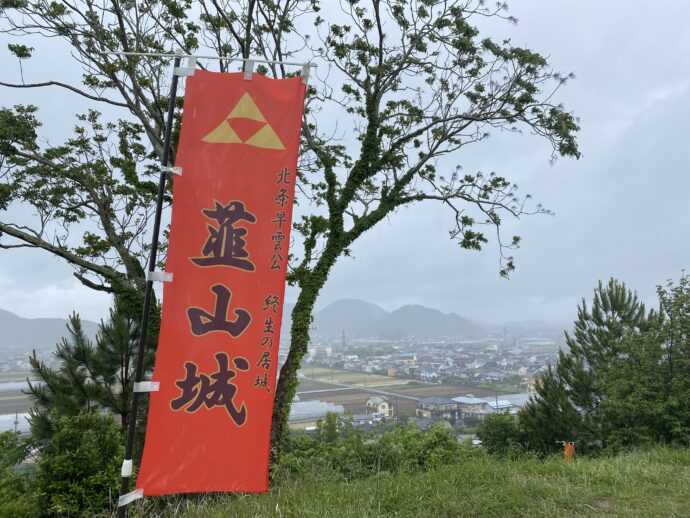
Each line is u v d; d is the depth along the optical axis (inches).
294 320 475.8
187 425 141.1
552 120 501.0
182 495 233.3
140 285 474.9
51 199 506.6
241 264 147.1
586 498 198.5
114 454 229.1
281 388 453.7
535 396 888.3
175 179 146.6
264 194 150.3
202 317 144.3
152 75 514.0
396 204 541.3
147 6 502.9
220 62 532.1
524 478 225.8
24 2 440.5
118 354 380.5
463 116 545.3
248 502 207.3
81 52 486.0
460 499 200.7
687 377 438.6
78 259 469.4
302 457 386.6
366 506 194.4
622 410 467.5
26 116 471.2
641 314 828.0
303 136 569.3
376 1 491.5
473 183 573.9
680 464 261.3
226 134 150.6
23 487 227.0
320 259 498.9
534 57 499.2
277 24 536.7
